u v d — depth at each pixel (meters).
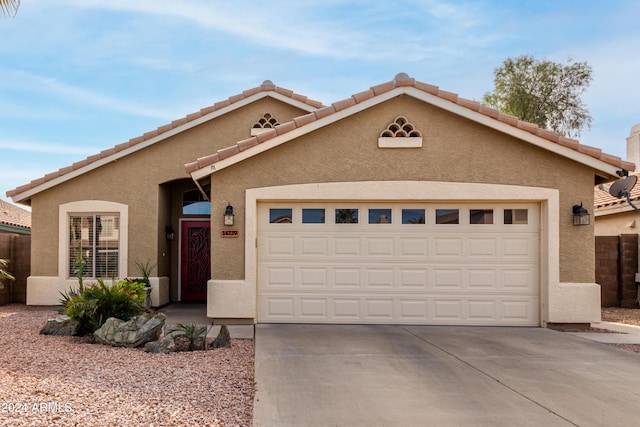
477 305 11.63
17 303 16.12
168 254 16.44
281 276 11.70
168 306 15.57
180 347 8.93
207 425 5.40
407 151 11.48
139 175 15.37
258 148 11.32
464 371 7.80
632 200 15.92
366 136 11.51
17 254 16.33
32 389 6.24
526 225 11.70
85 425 5.21
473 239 11.67
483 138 11.48
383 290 11.66
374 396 6.59
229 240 11.54
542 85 30.23
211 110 15.41
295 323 11.62
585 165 11.38
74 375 6.98
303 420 5.75
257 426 5.54
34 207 15.36
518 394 6.74
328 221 11.73
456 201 11.62
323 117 11.30
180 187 16.88
